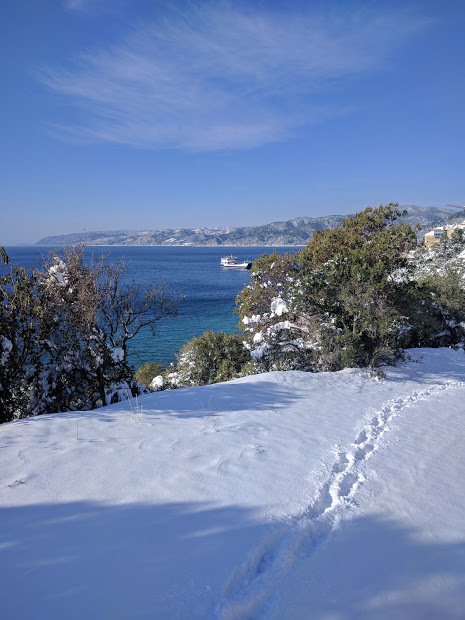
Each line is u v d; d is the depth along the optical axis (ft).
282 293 70.03
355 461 20.92
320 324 58.54
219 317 209.56
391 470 20.08
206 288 342.64
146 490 15.64
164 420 26.84
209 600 9.74
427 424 31.30
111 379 47.96
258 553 11.84
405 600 10.50
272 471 18.26
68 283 42.16
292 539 12.73
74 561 11.02
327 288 62.23
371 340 62.03
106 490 15.58
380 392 45.34
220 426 25.58
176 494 15.35
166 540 12.19
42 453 19.89
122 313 49.83
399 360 64.13
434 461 22.29
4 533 12.41
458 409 38.22
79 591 9.82
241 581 10.73
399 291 61.67
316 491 16.48
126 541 12.07
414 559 12.39
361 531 13.84
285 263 75.92
